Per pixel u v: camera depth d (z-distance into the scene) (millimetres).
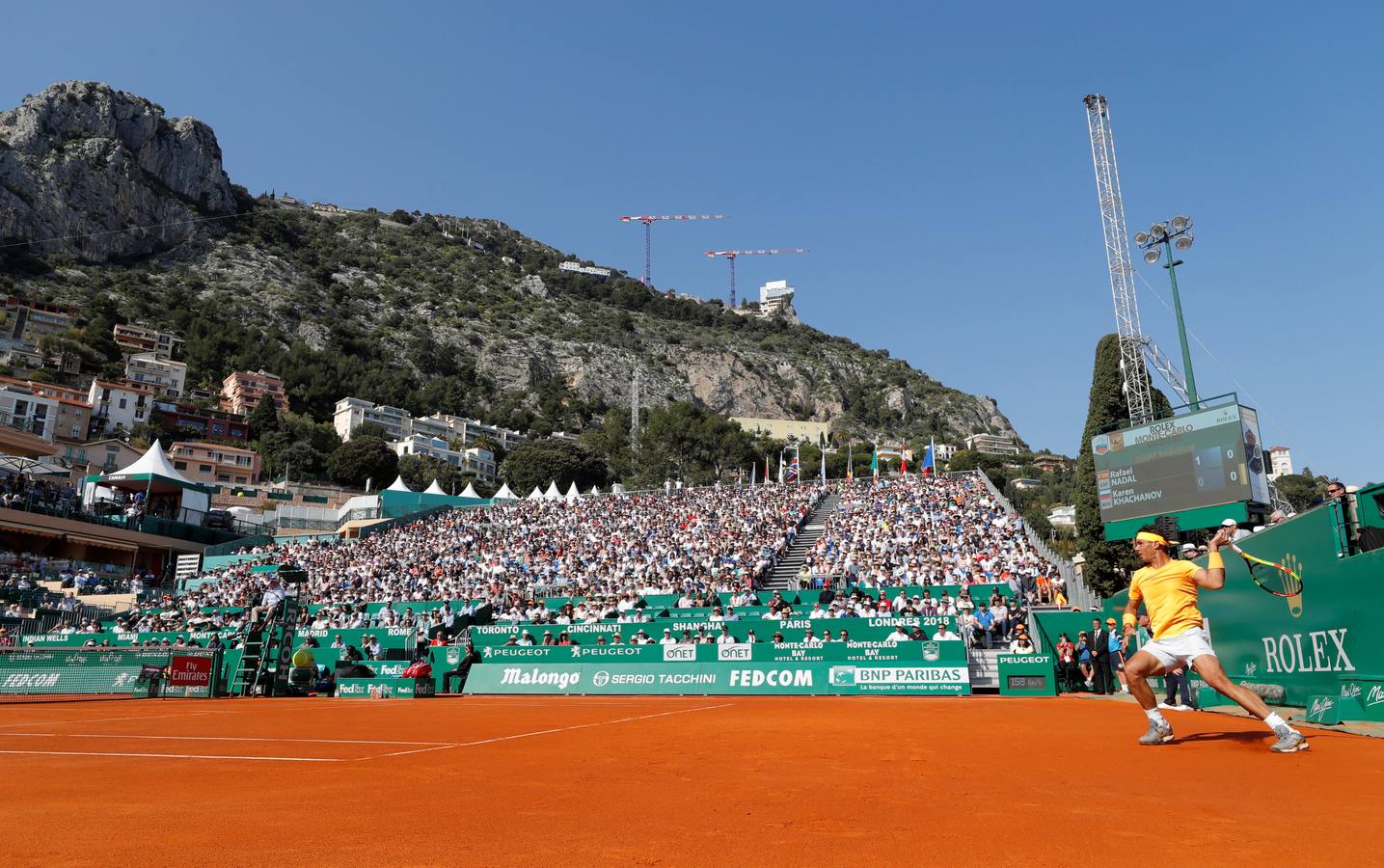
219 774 7539
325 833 4883
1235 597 14609
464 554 53062
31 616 44250
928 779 6602
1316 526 11859
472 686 27078
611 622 31453
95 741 11070
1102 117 60000
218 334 172375
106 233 186625
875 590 33719
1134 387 41312
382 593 44250
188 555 63562
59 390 117375
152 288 183875
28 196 174125
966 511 49938
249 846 4570
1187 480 27078
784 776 6938
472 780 7020
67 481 72938
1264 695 13492
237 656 27016
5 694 26297
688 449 137625
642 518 59812
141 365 145875
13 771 7953
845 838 4617
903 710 15570
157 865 4168
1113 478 29219
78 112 194750
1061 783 6230
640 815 5359
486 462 171625
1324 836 4430
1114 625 21953
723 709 16938
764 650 25172
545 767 7871
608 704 20062
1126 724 11219
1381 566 10328
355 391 183375
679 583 39000
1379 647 10391
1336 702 10812
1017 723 11656
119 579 57625
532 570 46906
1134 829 4656
